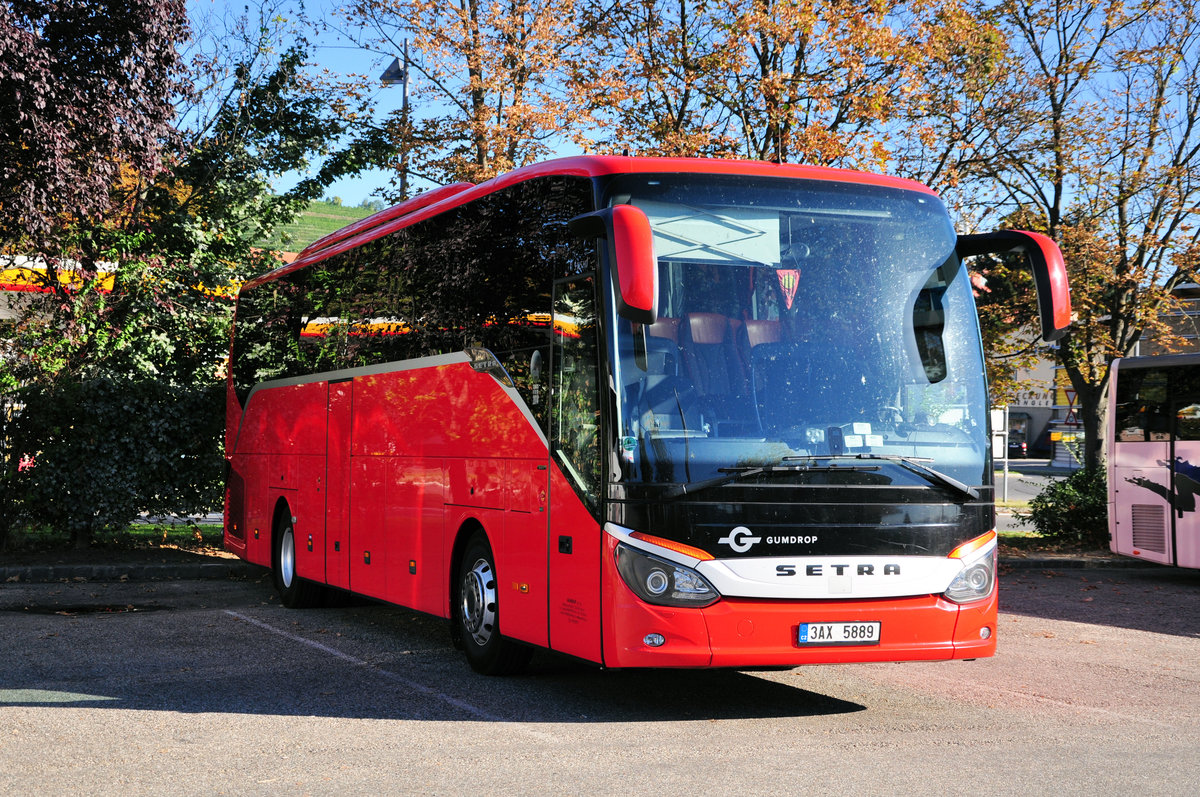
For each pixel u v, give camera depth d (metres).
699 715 7.43
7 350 17.64
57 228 19.30
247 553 14.51
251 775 5.89
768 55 18.28
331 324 12.23
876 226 7.64
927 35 18.30
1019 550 19.89
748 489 6.87
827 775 5.92
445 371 9.48
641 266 6.29
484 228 9.03
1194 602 14.37
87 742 6.55
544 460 7.81
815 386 7.17
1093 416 21.16
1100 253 19.52
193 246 20.80
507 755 6.33
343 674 8.74
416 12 19.77
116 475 16.38
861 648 6.95
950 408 7.41
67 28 20.12
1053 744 6.68
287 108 24.45
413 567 9.93
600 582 7.04
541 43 19.59
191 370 18.98
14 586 14.11
